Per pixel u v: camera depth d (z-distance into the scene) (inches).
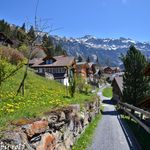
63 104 551.5
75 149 507.2
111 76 6535.4
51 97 732.0
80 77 1956.2
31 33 888.9
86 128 768.9
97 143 618.5
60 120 389.7
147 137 721.0
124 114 1358.3
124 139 679.7
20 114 327.9
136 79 1578.5
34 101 555.8
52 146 347.6
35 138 284.2
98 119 1090.7
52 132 357.4
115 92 2637.8
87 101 852.6
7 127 255.8
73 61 2977.4
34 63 3115.2
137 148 592.4
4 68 552.7
